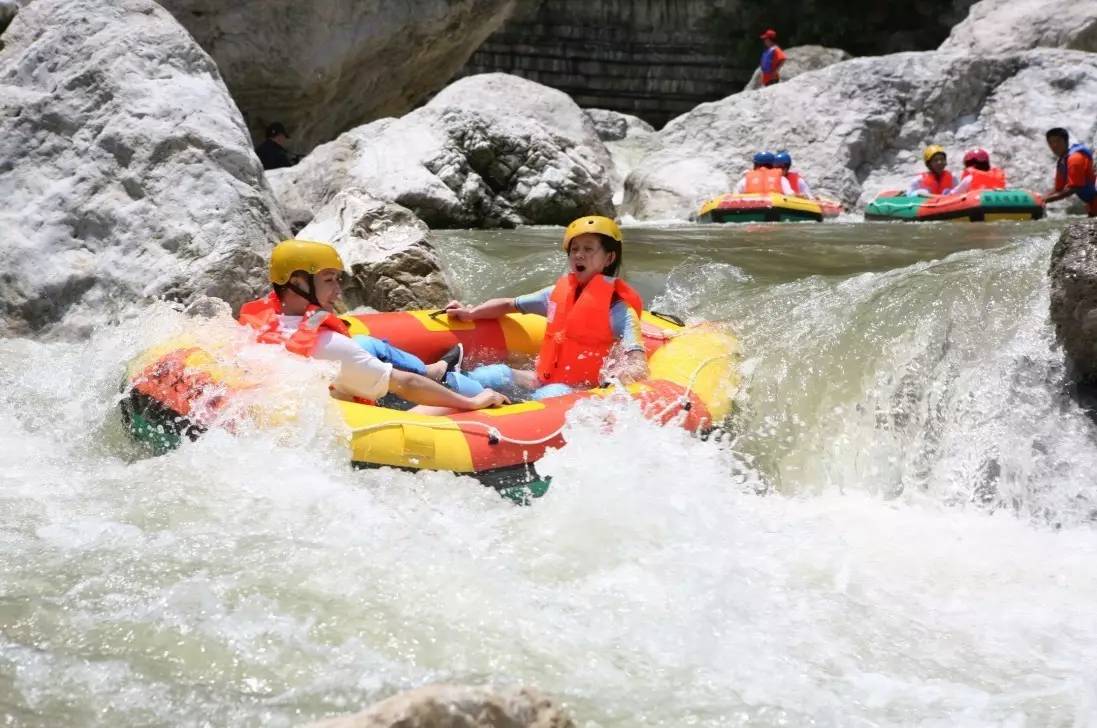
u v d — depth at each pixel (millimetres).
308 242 6770
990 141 19625
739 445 6664
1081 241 6391
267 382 6230
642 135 28609
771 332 7641
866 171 19906
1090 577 5145
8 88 9711
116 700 3680
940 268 8180
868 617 4613
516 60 34188
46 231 9141
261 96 18641
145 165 9367
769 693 3928
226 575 4621
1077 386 6445
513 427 6141
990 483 6250
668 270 9977
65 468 6145
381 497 5680
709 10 34781
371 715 3053
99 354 7438
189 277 8906
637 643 4250
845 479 6656
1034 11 22328
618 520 5402
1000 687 4035
